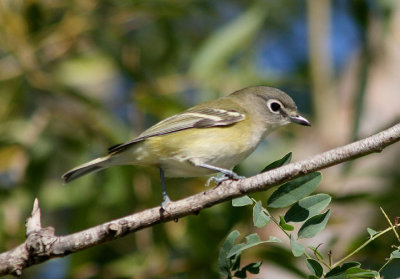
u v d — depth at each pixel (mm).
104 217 12539
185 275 11055
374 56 13383
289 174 7102
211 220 10992
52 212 14383
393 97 13906
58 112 12891
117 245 12336
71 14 13352
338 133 14000
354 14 13445
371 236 6605
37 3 12766
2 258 7562
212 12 14039
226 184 7410
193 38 15039
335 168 12992
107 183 12359
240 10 15742
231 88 13227
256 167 13719
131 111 13375
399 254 6328
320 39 13914
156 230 11578
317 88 13883
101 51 14250
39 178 12469
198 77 13125
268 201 6957
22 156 12742
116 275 11461
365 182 12852
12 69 13234
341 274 6238
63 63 14078
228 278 6852
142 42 14570
